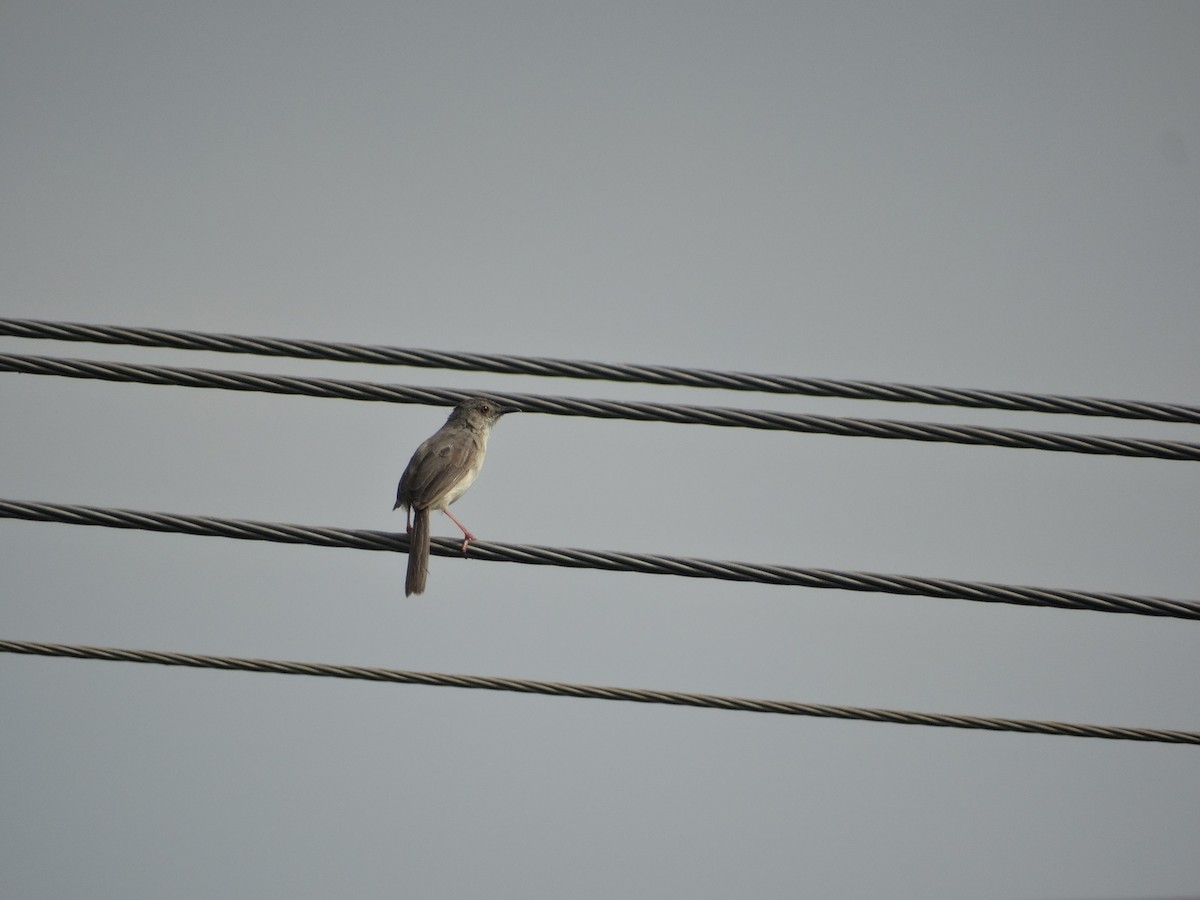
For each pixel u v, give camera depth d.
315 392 13.11
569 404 13.21
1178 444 13.13
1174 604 13.13
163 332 13.06
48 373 12.95
